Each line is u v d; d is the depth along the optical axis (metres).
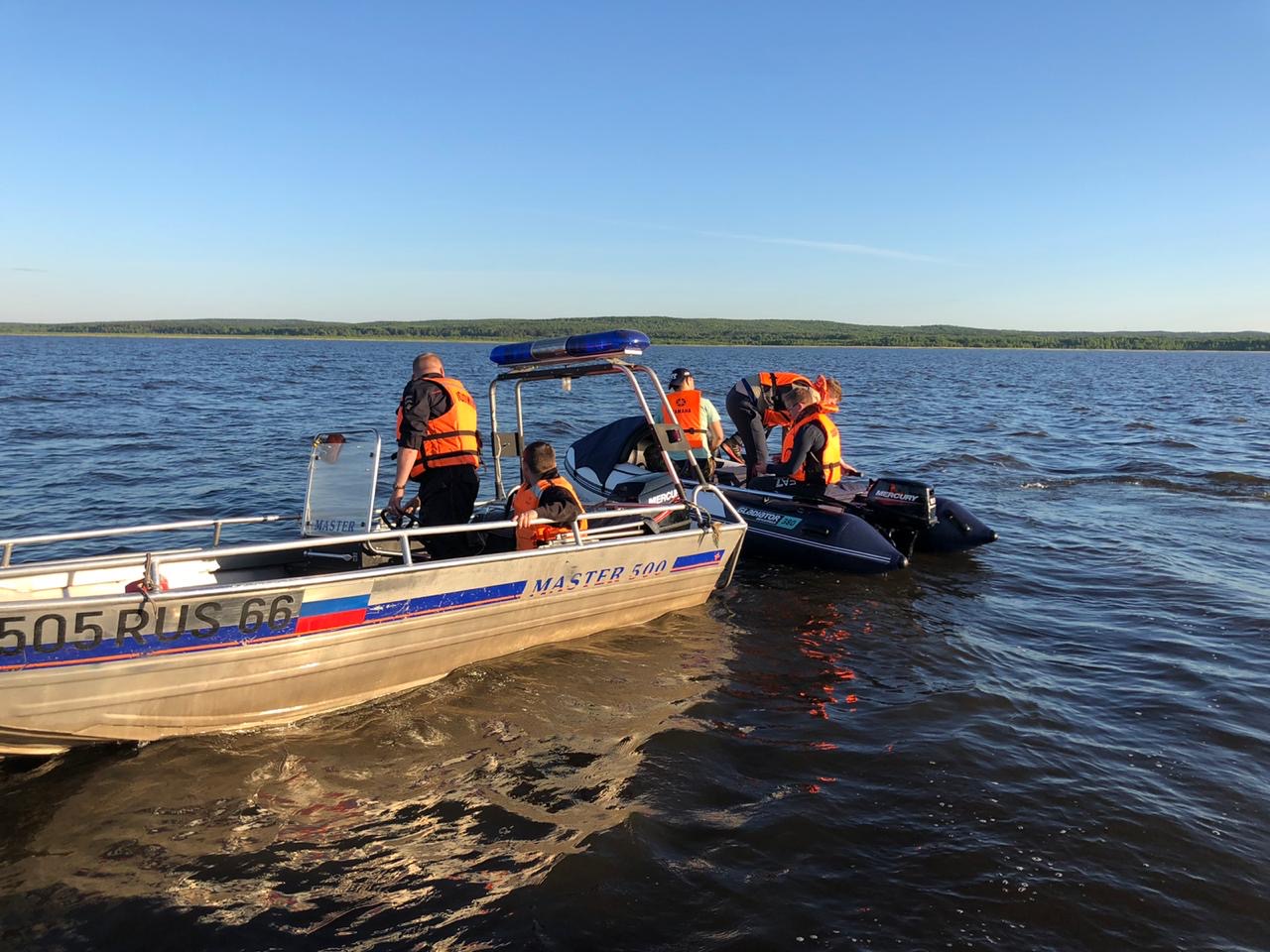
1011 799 3.76
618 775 3.91
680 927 2.91
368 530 5.30
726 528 6.38
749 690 4.95
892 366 75.56
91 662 3.75
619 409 24.75
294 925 2.87
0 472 11.28
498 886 3.10
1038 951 2.84
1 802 3.59
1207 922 3.01
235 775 3.84
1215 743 4.34
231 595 3.97
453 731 4.33
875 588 7.13
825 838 3.44
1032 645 5.79
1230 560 8.01
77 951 2.73
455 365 57.75
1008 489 11.82
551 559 5.16
